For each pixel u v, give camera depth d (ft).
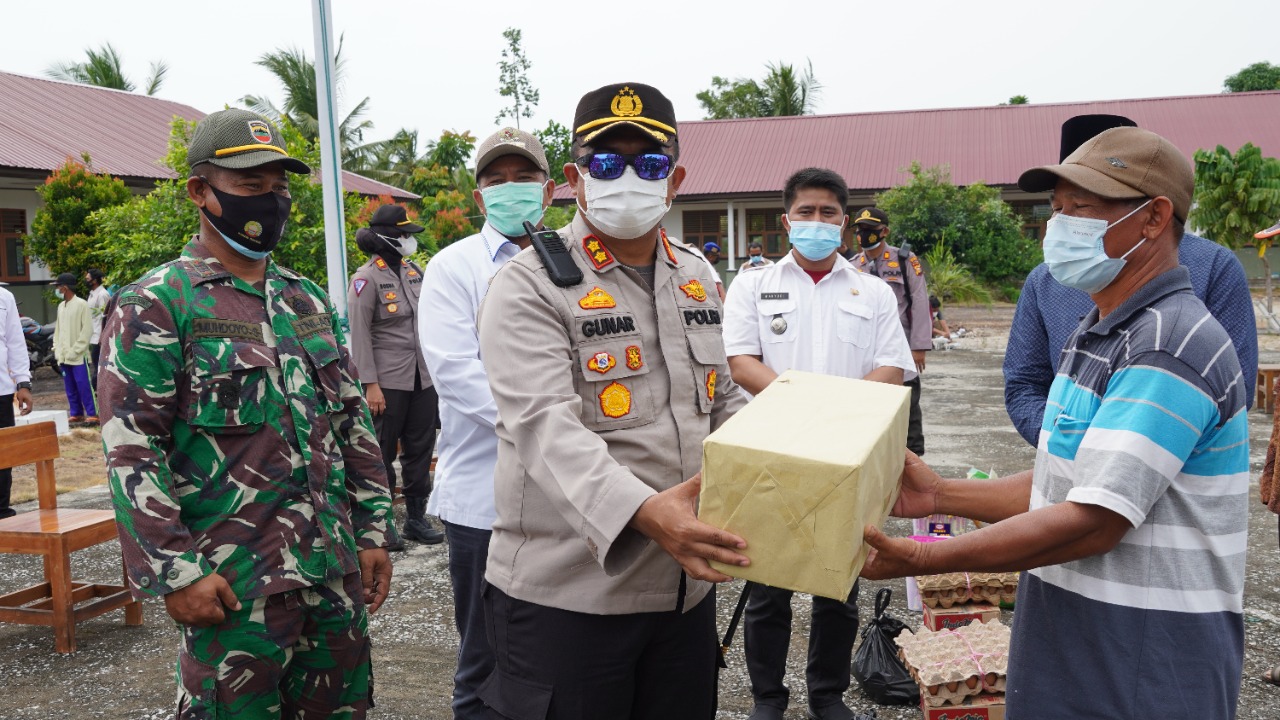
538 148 10.90
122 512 6.81
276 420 7.38
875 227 20.54
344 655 7.77
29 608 13.69
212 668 7.09
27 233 58.03
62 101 67.51
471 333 9.93
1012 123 92.27
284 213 7.59
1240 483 5.68
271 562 7.22
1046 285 8.87
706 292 7.25
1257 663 12.38
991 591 12.86
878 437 5.30
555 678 6.49
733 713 11.32
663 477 6.53
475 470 9.55
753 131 95.50
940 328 56.54
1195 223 59.47
